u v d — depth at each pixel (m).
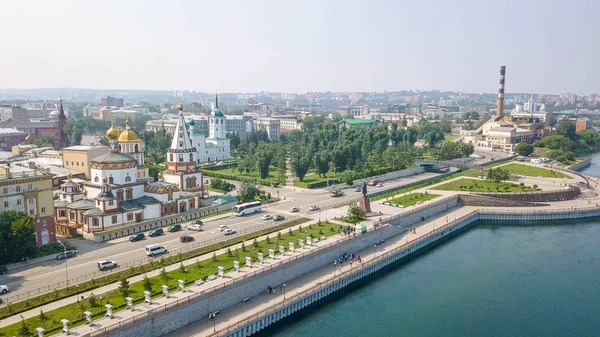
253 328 105.25
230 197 199.25
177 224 166.50
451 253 164.62
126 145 191.62
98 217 153.38
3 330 88.56
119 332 89.25
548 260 156.50
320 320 115.75
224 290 110.19
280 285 125.44
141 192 175.25
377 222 168.75
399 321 114.69
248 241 147.88
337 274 132.88
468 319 115.31
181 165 194.88
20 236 124.50
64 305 100.31
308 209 192.50
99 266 121.50
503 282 137.75
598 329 110.75
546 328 111.19
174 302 100.00
